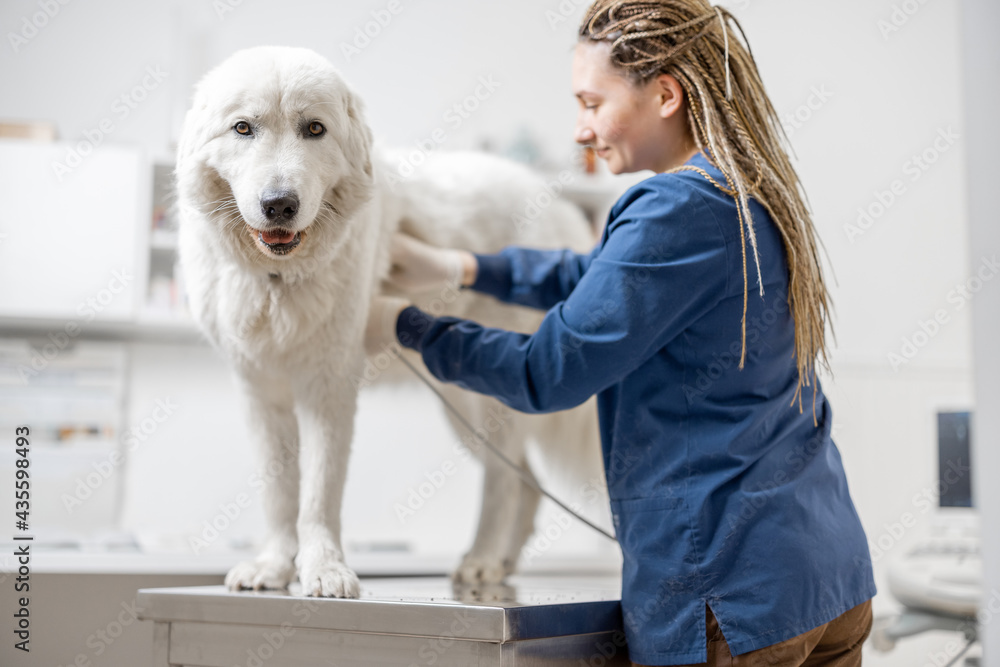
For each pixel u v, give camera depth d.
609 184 3.05
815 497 1.15
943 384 2.95
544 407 1.19
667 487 1.13
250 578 1.35
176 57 3.03
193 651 1.27
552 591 1.54
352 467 3.24
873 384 2.92
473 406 2.04
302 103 1.25
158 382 3.09
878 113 3.30
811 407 1.22
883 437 2.88
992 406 1.21
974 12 1.24
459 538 3.31
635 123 1.26
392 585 1.74
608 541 3.20
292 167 1.20
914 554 2.68
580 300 1.15
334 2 3.27
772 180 1.19
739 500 1.10
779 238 1.18
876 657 2.39
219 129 1.25
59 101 3.04
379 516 3.25
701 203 1.13
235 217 1.31
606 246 1.17
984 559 1.22
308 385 1.43
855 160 3.27
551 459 2.24
